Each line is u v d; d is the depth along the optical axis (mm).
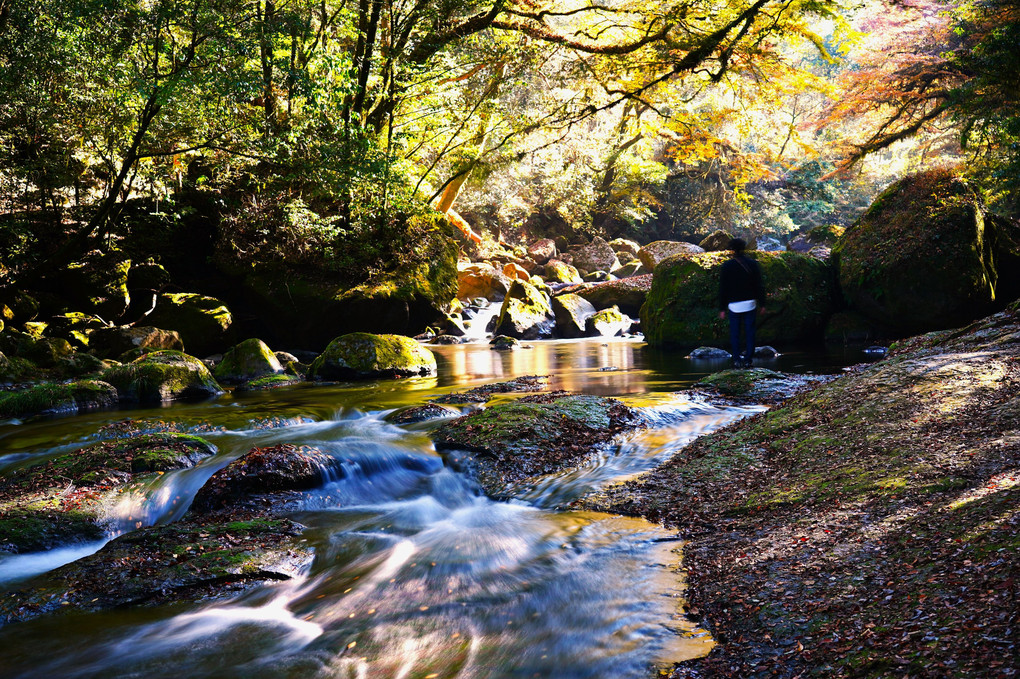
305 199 17219
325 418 8516
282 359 13328
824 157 40938
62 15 12070
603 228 42094
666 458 6027
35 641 3783
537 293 20875
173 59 13266
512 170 32188
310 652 3525
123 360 12586
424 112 19203
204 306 15477
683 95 26312
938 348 7457
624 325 20375
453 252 19047
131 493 5906
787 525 4109
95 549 5297
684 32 18938
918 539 3428
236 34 12734
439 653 3398
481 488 5855
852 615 2961
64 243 15203
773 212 41375
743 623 3166
